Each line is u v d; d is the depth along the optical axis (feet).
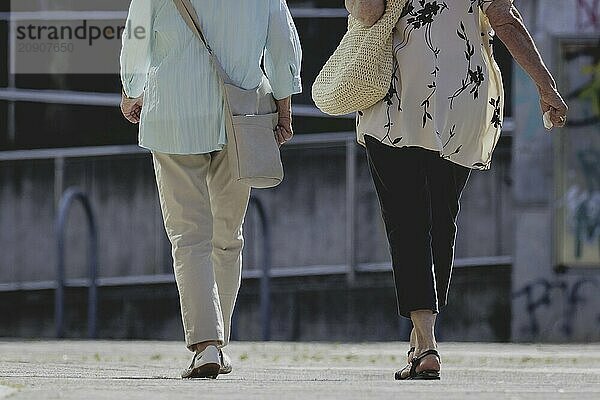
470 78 43.42
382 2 42.96
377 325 131.75
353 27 44.21
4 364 60.08
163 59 43.60
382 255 131.75
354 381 42.14
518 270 132.16
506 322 132.05
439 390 36.01
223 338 43.06
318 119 132.36
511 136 132.67
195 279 42.65
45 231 134.72
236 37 43.55
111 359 70.23
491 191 132.36
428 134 42.93
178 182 43.37
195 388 36.60
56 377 45.42
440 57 43.11
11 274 134.92
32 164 135.13
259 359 74.13
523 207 132.26
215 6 43.37
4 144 134.92
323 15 132.87
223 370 46.14
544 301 131.85
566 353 88.28
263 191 132.57
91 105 134.62
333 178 132.26
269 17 44.21
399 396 33.27
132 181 134.10
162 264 133.59
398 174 43.29
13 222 135.13
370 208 131.85
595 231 131.85
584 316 131.75
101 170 134.31
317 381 42.34
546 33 134.31
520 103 132.77
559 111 43.86
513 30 43.57
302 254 132.36
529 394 34.68
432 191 44.14
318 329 132.16
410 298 42.45
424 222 43.11
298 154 132.36
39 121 134.92
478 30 43.86
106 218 134.21
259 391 35.12
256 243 131.75
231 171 43.42
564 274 131.85
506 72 133.08
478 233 132.36
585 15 134.21
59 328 130.41
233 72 43.62
